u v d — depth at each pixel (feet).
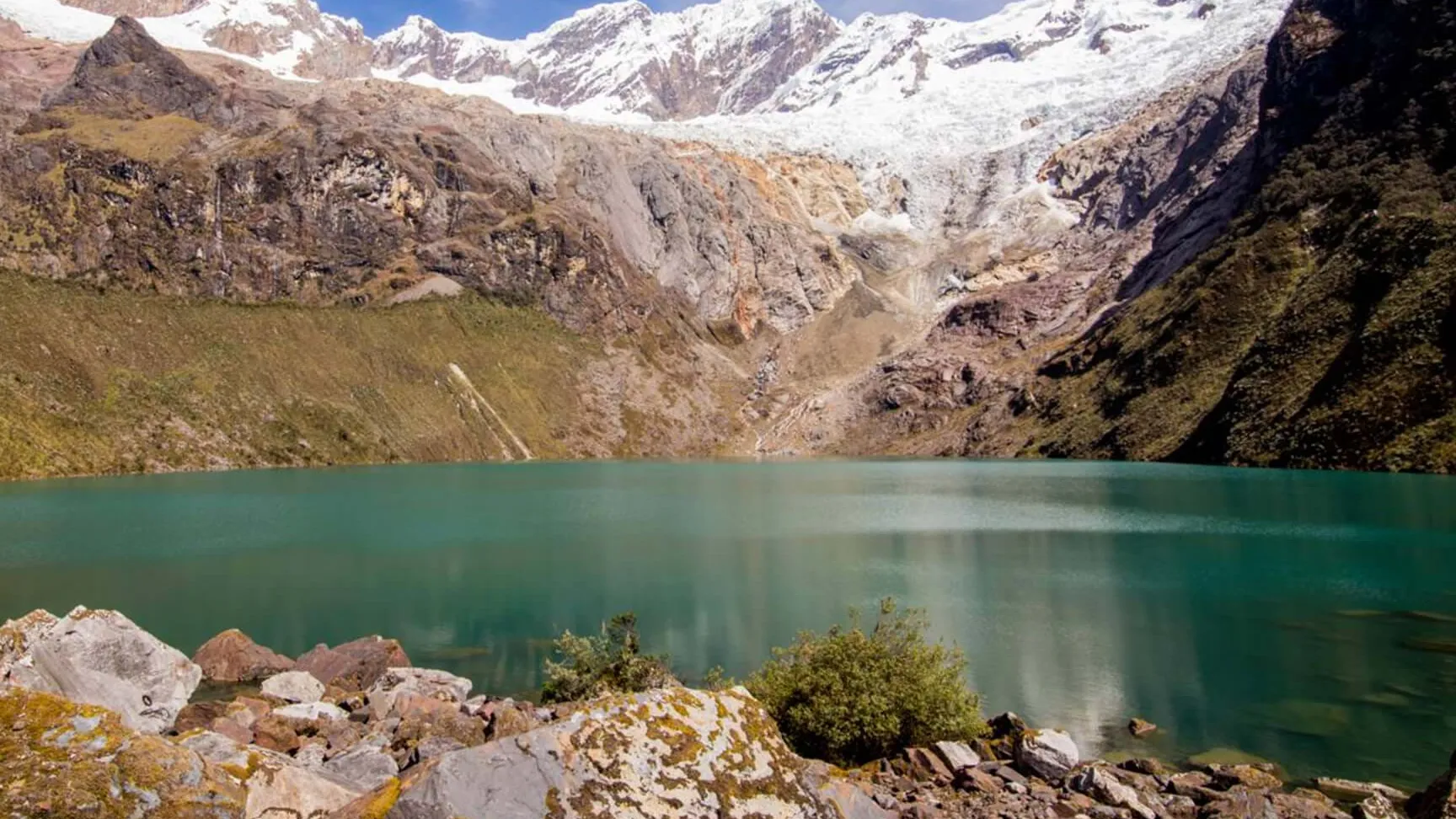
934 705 64.23
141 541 190.60
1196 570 147.95
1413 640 103.24
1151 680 90.43
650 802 32.45
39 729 29.94
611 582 145.59
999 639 107.14
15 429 341.62
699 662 99.19
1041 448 479.00
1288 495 239.50
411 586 143.33
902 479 366.02
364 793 35.47
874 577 147.54
